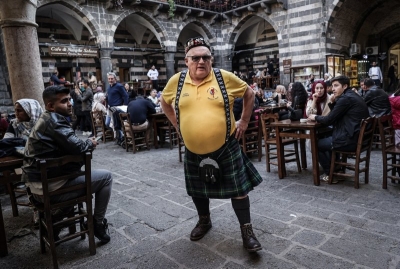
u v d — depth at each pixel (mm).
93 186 2779
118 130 8016
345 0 14797
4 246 2799
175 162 6062
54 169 2529
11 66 4781
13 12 4621
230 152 2619
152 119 7730
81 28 17531
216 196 2699
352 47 16797
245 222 2674
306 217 3242
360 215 3213
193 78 2514
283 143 4715
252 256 2574
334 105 4324
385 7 16484
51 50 14352
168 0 16938
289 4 16516
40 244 2812
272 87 17969
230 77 2525
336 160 4539
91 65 17547
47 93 2578
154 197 4117
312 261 2459
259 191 4117
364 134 3918
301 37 16250
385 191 3863
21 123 3688
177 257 2633
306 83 15711
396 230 2863
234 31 19703
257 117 5949
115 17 15766
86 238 3059
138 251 2766
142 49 17453
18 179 3049
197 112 2475
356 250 2574
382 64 18438
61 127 2520
